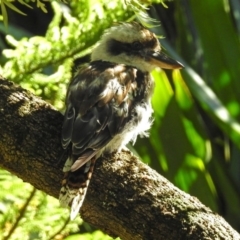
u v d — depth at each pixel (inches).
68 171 264.2
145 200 263.7
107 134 284.7
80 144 273.4
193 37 557.0
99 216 267.7
